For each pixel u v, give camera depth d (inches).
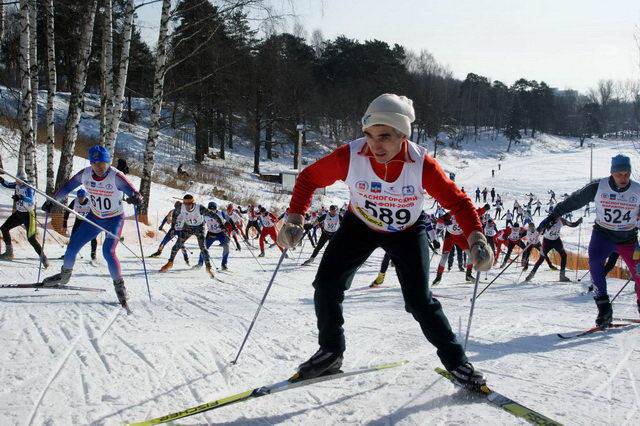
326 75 2267.5
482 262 99.6
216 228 401.7
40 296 226.1
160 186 819.4
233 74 1158.3
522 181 2244.1
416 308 107.3
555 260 665.6
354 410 105.3
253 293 286.0
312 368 107.3
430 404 107.7
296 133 1648.6
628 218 198.7
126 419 100.3
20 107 506.0
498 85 3978.8
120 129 1333.7
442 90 3129.9
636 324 205.3
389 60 2285.9
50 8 520.1
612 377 131.6
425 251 108.8
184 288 289.7
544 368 139.6
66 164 524.7
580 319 221.1
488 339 175.8
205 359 140.6
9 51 513.3
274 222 545.0
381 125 94.8
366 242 110.2
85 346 148.3
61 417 100.2
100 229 209.3
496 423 98.0
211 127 1333.7
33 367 128.1
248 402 109.0
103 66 534.6
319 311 109.3
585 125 4040.4
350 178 104.7
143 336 162.9
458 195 104.0
